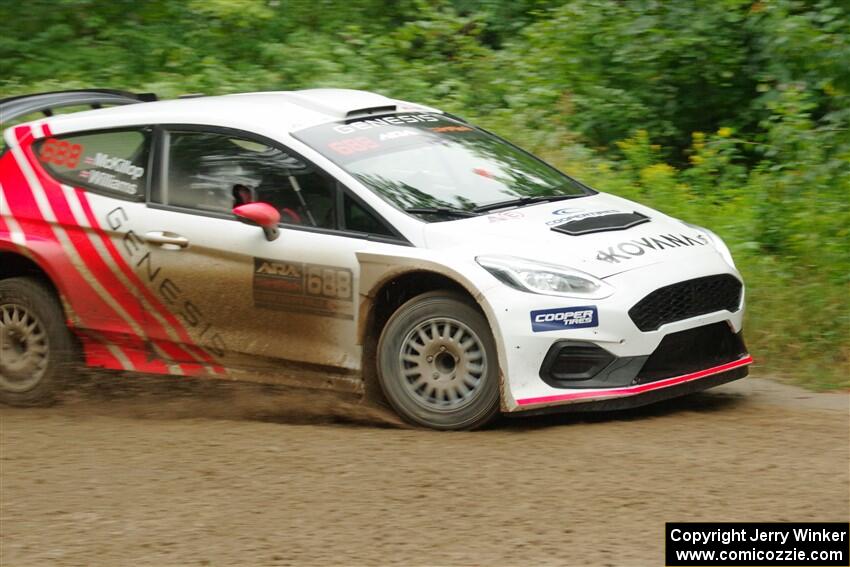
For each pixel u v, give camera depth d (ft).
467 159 38.22
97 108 44.29
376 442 32.12
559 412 32.76
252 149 37.06
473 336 33.14
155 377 41.63
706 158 57.16
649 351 33.01
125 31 72.95
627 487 27.25
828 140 55.06
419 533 24.93
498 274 32.76
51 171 39.75
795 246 46.65
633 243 34.76
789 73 61.31
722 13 62.80
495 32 76.89
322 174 35.81
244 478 29.22
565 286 32.73
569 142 59.98
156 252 37.42
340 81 66.74
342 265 34.71
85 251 38.47
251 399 38.65
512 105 63.46
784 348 40.96
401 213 34.68
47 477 30.27
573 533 24.56
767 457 29.22
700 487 27.04
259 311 36.27
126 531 25.93
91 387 40.34
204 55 71.56
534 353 32.48
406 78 67.00
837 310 41.60
